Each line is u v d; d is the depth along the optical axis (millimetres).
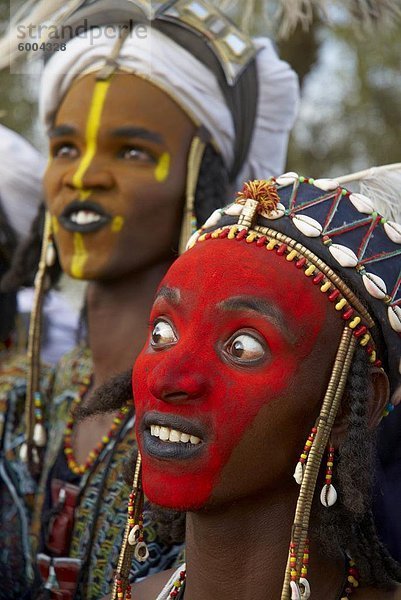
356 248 1550
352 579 1600
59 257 2539
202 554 1576
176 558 2059
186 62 2385
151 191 2322
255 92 2576
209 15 2492
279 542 1549
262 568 1550
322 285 1508
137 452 1766
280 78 2627
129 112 2330
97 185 2311
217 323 1492
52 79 2477
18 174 2979
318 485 1551
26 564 2434
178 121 2369
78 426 2422
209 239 1580
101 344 2420
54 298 3299
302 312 1488
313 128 4824
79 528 2270
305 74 4492
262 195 1566
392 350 1557
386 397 1558
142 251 2342
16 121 4355
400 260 1581
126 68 2359
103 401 1828
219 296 1496
